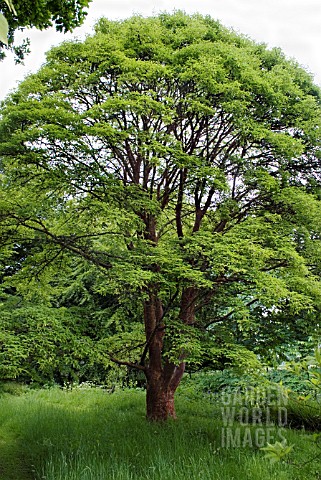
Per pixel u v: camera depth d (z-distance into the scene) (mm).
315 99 9766
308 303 7438
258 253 6762
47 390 14961
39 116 7344
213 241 7277
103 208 7312
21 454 7742
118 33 9078
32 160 7352
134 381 14922
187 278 7441
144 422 8758
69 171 7461
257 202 9008
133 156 9781
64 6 6008
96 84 8602
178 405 11273
